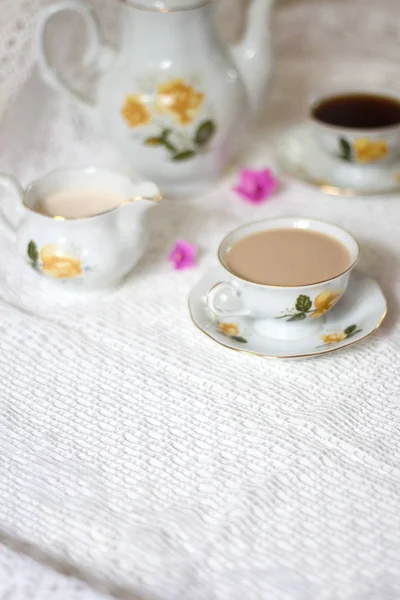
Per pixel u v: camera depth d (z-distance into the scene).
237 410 0.83
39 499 0.77
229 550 0.74
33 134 1.18
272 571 0.72
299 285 0.84
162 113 1.01
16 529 0.75
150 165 1.05
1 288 0.95
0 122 1.16
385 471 0.78
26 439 0.81
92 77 1.22
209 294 0.87
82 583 0.70
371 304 0.89
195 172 1.05
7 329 0.90
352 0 1.34
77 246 0.90
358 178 1.08
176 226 1.03
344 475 0.78
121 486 0.78
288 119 1.21
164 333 0.90
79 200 0.95
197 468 0.79
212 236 1.02
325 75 1.27
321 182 1.08
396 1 1.33
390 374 0.85
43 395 0.85
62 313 0.93
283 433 0.81
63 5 1.02
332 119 1.09
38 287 0.96
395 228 1.01
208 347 0.89
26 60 1.13
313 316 0.86
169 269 0.97
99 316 0.92
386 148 1.05
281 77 1.27
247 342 0.86
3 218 0.95
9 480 0.78
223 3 1.29
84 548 0.74
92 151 1.16
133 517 0.76
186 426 0.82
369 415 0.82
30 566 0.71
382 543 0.74
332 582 0.72
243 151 1.16
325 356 0.87
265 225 0.92
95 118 1.07
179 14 0.99
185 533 0.75
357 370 0.86
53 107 1.19
